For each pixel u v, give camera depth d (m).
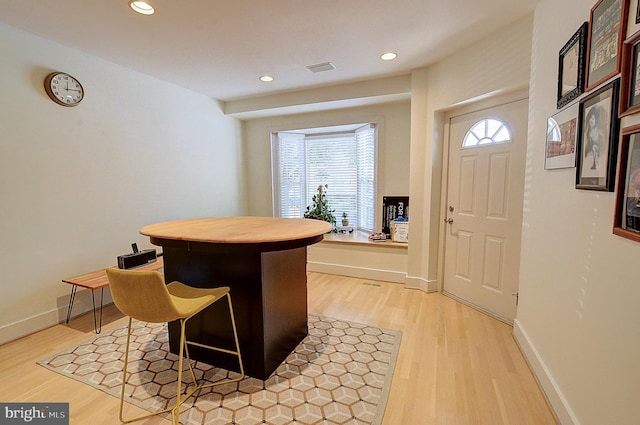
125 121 3.05
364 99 3.65
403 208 3.89
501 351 2.19
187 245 1.75
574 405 1.43
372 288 3.53
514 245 2.57
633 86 1.04
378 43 2.59
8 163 2.25
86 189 2.74
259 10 2.05
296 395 1.75
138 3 1.94
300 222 2.27
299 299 2.31
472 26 2.32
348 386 1.83
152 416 1.60
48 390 1.79
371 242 3.81
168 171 3.55
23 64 2.30
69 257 2.65
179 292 1.76
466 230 3.04
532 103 2.08
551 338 1.71
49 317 2.54
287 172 4.74
